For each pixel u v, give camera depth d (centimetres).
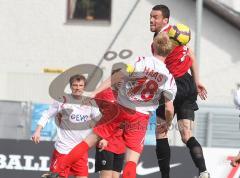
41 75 5966
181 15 5797
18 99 5956
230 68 5828
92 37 5947
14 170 3666
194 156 2414
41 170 3662
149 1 5869
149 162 3600
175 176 3616
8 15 6034
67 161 2306
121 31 5916
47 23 6003
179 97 2442
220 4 5775
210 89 5828
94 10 5991
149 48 5894
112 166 2875
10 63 6022
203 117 4416
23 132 4169
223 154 3641
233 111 4428
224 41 5838
